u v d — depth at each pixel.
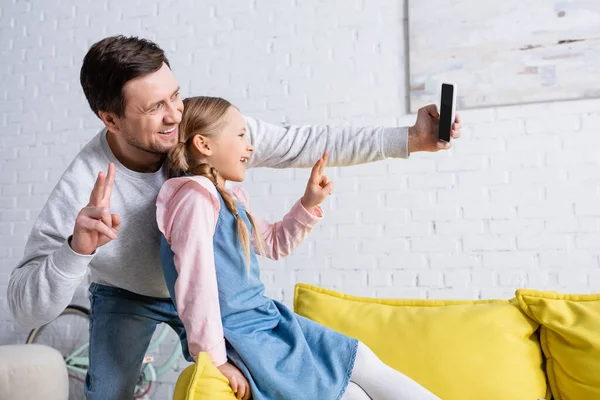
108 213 1.18
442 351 1.56
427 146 1.58
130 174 1.46
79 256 1.20
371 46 3.28
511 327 1.62
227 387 1.22
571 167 2.94
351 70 3.30
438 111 1.56
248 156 1.54
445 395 1.52
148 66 1.32
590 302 1.64
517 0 3.03
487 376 1.53
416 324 1.63
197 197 1.34
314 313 1.71
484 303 1.72
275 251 1.62
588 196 2.91
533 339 1.65
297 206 1.61
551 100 2.96
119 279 1.50
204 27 3.54
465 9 3.11
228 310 1.36
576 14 2.95
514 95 3.01
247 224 1.51
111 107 1.35
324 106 3.32
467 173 3.08
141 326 1.54
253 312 1.39
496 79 3.04
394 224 3.16
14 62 3.84
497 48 3.05
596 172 2.91
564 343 1.59
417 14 3.18
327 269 3.22
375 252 3.17
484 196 3.05
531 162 3.00
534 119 3.01
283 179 3.33
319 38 3.36
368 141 1.59
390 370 1.36
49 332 3.59
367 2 3.30
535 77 2.98
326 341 1.40
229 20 3.51
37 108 3.77
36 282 1.23
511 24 3.04
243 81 3.45
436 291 3.07
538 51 2.99
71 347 3.54
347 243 3.21
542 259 2.94
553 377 1.60
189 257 1.29
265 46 3.44
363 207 3.21
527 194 2.99
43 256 1.38
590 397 1.51
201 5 3.56
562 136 2.96
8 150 3.79
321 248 3.24
